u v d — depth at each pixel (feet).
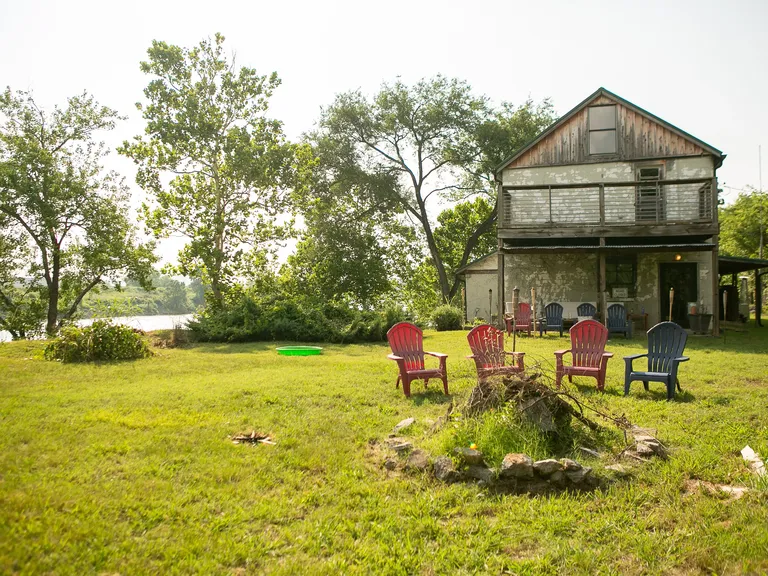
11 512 10.67
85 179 82.23
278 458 15.19
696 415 19.89
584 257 62.85
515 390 16.62
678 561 10.34
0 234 80.84
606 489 13.46
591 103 61.21
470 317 76.64
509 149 94.48
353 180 96.73
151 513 11.34
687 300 60.18
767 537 10.82
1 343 45.34
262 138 78.54
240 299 72.18
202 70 76.38
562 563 10.27
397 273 112.06
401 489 13.38
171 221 74.69
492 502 12.74
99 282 88.22
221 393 23.72
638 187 59.67
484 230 103.14
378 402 22.52
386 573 9.75
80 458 14.32
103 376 29.89
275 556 10.21
